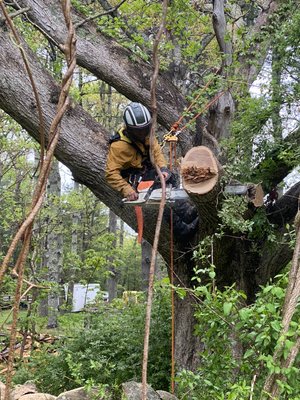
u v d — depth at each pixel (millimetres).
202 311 3551
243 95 6918
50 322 13375
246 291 6707
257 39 7043
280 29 6176
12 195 12430
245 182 5848
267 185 6332
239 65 6844
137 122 4988
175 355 6793
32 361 7508
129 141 5117
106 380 6652
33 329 8875
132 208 6340
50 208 13617
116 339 7133
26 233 1593
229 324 3391
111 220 19531
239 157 6020
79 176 6379
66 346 7445
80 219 20688
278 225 6582
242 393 2877
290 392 2621
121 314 7941
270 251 6633
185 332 6797
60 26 6574
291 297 2615
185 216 6254
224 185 5301
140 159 5172
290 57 6027
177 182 5508
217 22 7047
